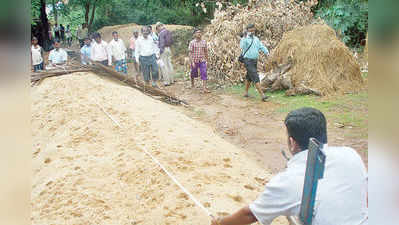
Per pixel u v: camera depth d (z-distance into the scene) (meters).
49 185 4.05
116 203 3.62
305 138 2.02
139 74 11.43
